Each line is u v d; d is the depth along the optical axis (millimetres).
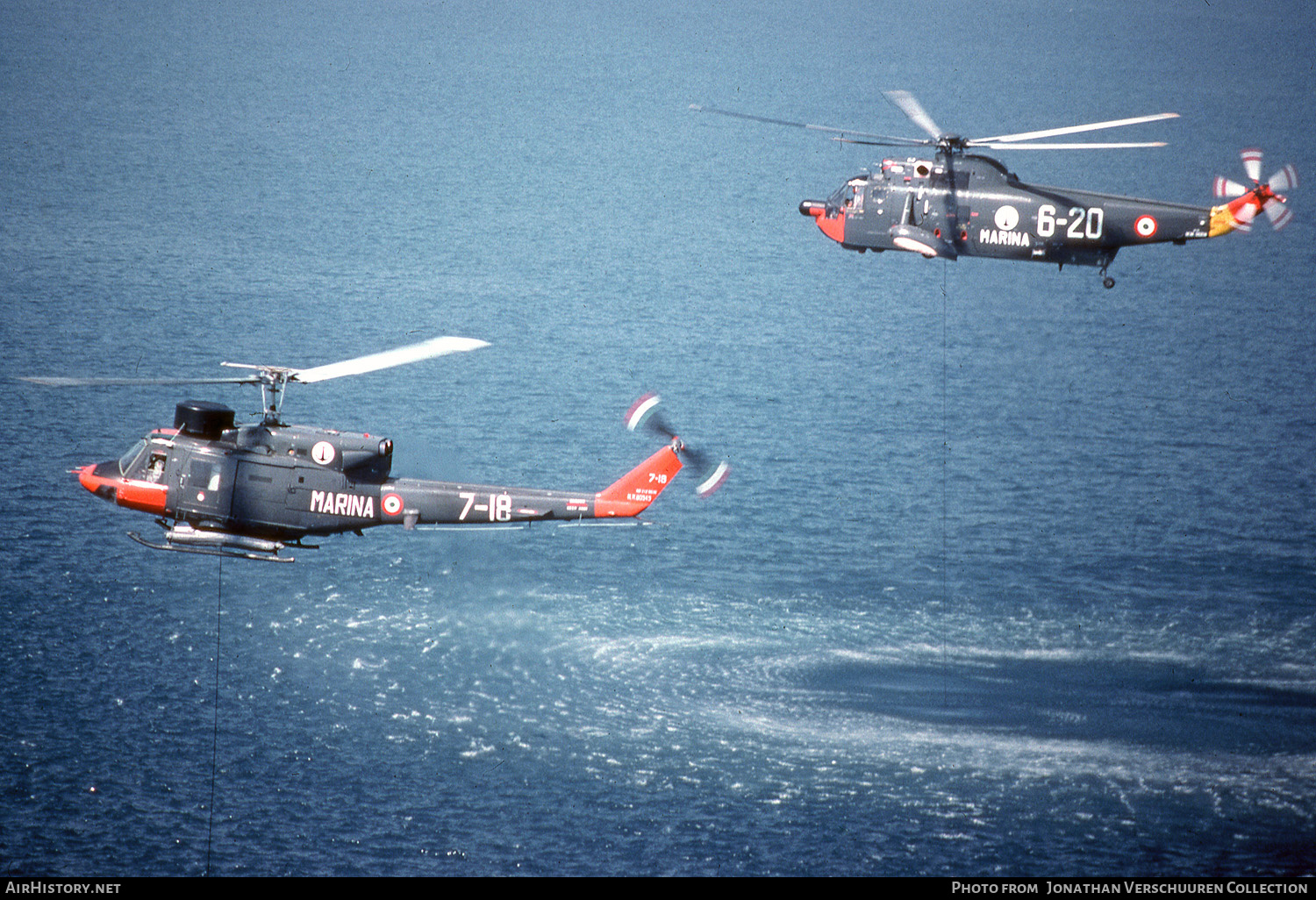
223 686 77062
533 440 129125
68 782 67000
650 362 160500
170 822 64250
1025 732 74000
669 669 81438
